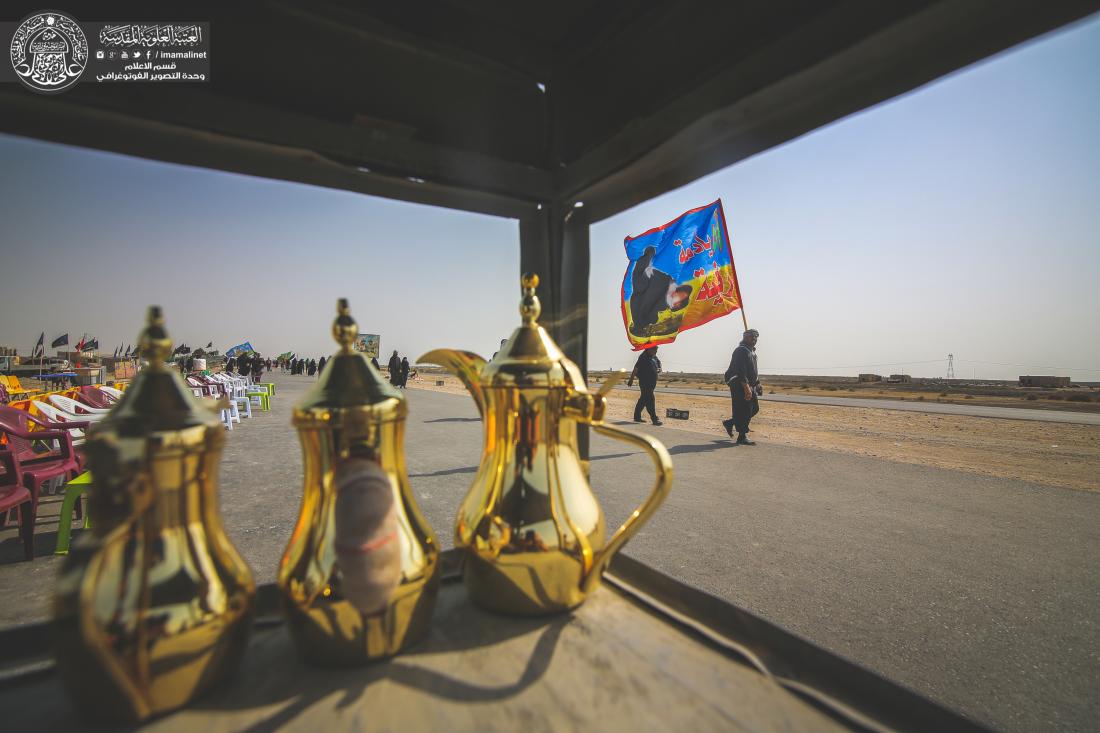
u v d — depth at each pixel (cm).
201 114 63
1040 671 202
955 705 182
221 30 64
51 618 43
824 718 50
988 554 332
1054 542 359
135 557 43
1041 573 301
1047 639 226
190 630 45
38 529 359
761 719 50
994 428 1138
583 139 96
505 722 48
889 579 289
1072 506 459
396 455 61
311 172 78
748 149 73
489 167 92
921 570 303
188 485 46
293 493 450
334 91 74
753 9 65
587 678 55
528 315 75
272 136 68
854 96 61
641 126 80
